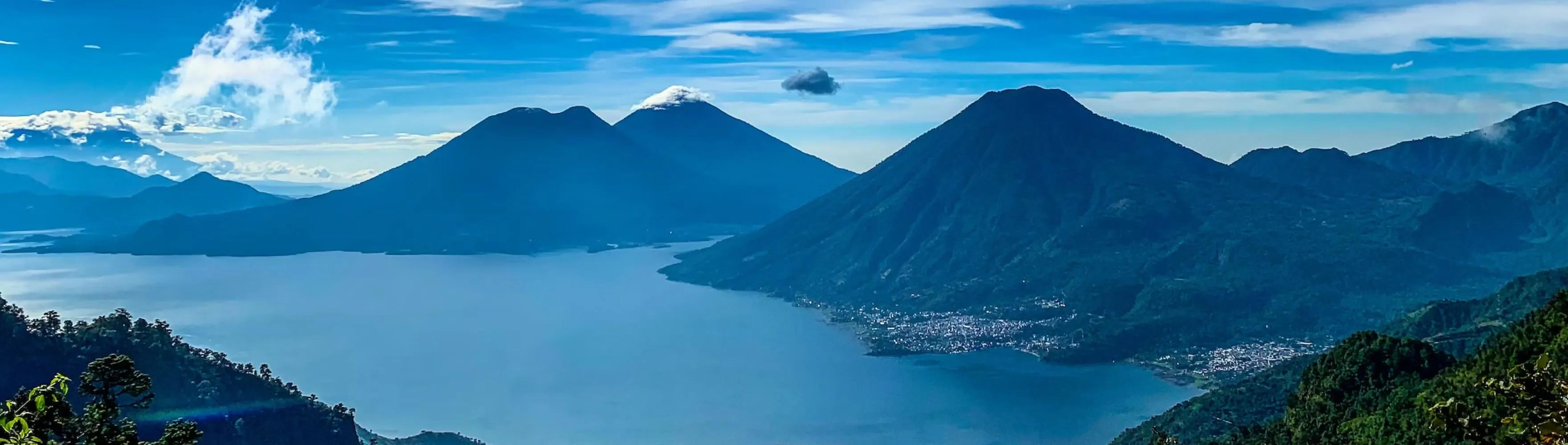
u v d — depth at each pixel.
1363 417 110.06
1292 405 128.62
